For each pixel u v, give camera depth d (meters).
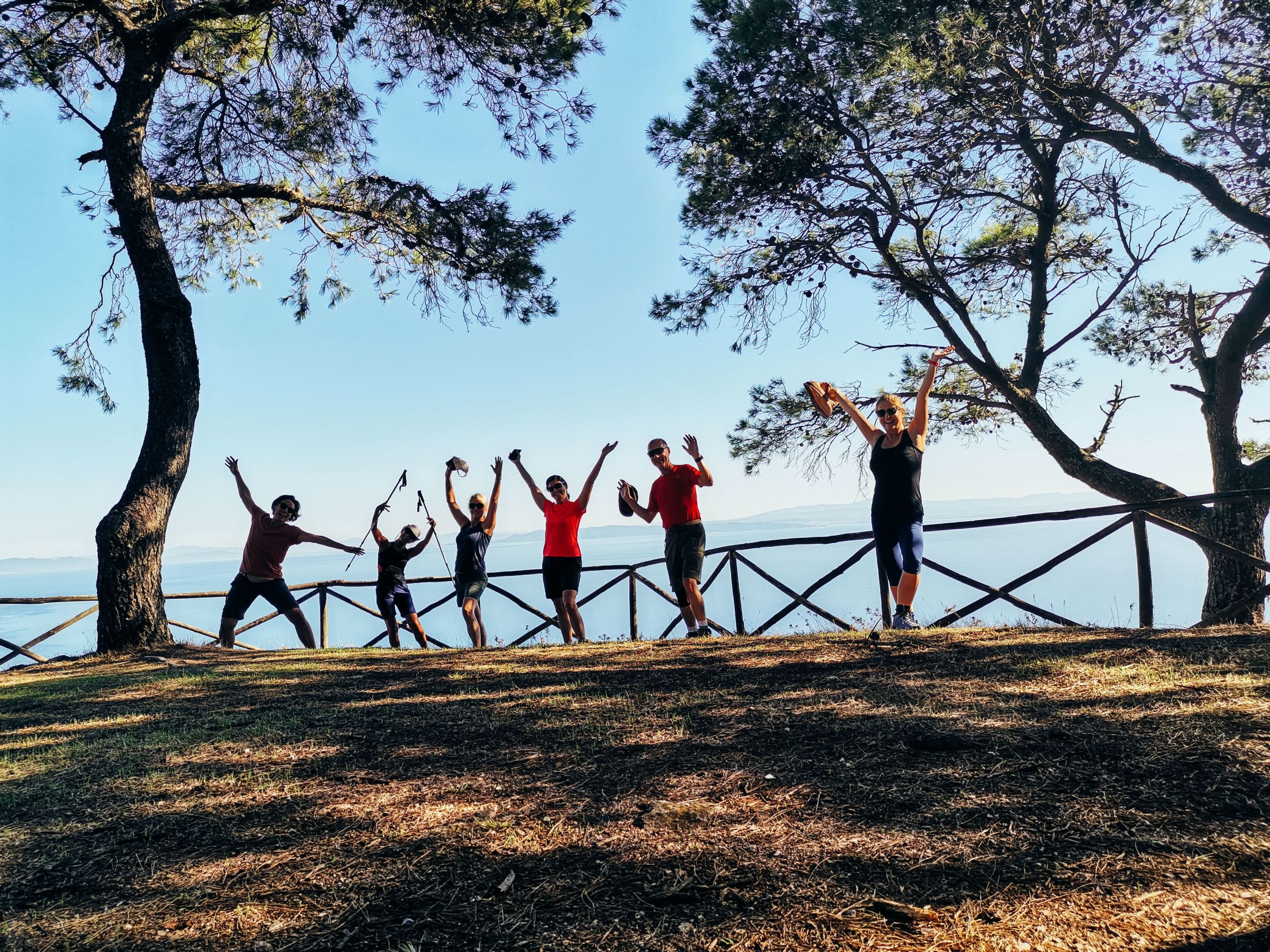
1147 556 5.76
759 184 10.91
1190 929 1.85
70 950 2.04
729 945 1.90
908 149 10.53
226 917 2.17
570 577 7.96
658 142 11.16
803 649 5.39
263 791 3.18
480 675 5.34
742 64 9.82
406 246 11.38
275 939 2.05
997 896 2.05
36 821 2.99
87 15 9.85
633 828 2.60
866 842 2.38
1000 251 12.72
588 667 5.40
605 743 3.53
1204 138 10.08
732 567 7.72
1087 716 3.34
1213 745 2.88
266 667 6.22
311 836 2.70
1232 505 10.12
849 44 9.05
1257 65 9.28
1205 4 9.12
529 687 4.84
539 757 3.41
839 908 2.04
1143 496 10.93
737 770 3.06
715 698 4.17
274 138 11.00
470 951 1.94
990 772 2.84
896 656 4.84
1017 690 3.85
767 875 2.23
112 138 8.41
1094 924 1.90
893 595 5.83
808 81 9.66
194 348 8.60
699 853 2.39
